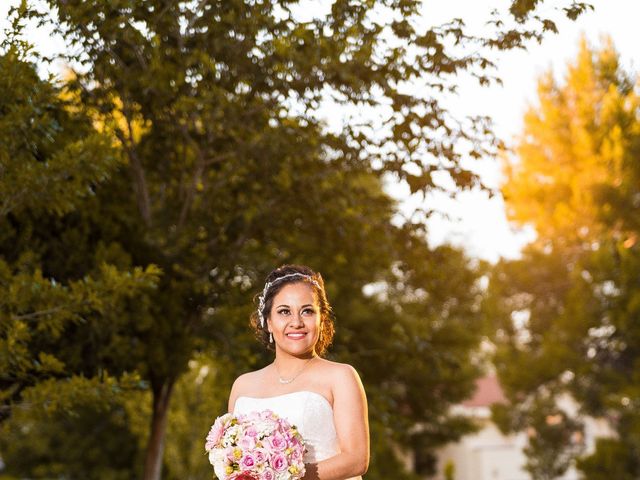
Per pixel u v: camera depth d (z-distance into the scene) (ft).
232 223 32.37
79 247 26.61
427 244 32.76
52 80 21.27
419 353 37.19
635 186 60.44
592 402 63.72
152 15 25.26
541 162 65.67
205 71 26.21
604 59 62.64
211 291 31.42
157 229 30.14
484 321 66.18
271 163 29.76
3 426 26.50
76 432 77.05
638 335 57.98
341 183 30.83
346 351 37.96
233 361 35.60
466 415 82.74
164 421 31.30
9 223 25.40
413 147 26.84
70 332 26.11
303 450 11.14
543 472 67.05
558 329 62.39
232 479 11.00
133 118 29.27
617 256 59.52
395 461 71.10
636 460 59.57
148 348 28.22
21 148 21.74
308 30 24.81
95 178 22.50
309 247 34.73
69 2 24.21
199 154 30.30
